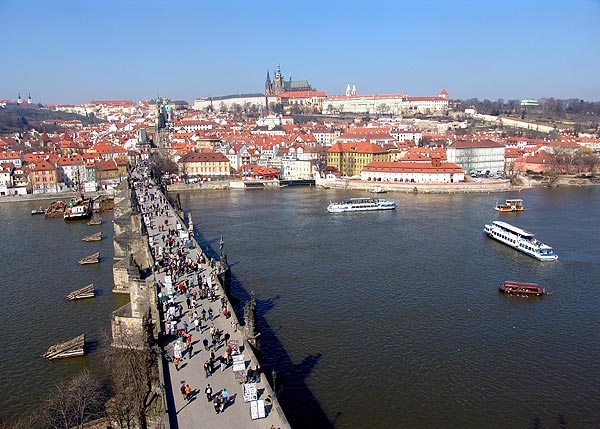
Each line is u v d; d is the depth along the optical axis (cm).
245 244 19762
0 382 9881
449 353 10969
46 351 11056
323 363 10481
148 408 8456
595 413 9025
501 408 9112
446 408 9081
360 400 9281
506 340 11594
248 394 7125
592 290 14825
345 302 13650
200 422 6738
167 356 8512
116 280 14512
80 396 8475
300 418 8744
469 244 19850
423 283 15238
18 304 13775
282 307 13288
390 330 11988
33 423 8450
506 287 14462
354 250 18825
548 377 10094
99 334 11875
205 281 11750
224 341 9031
